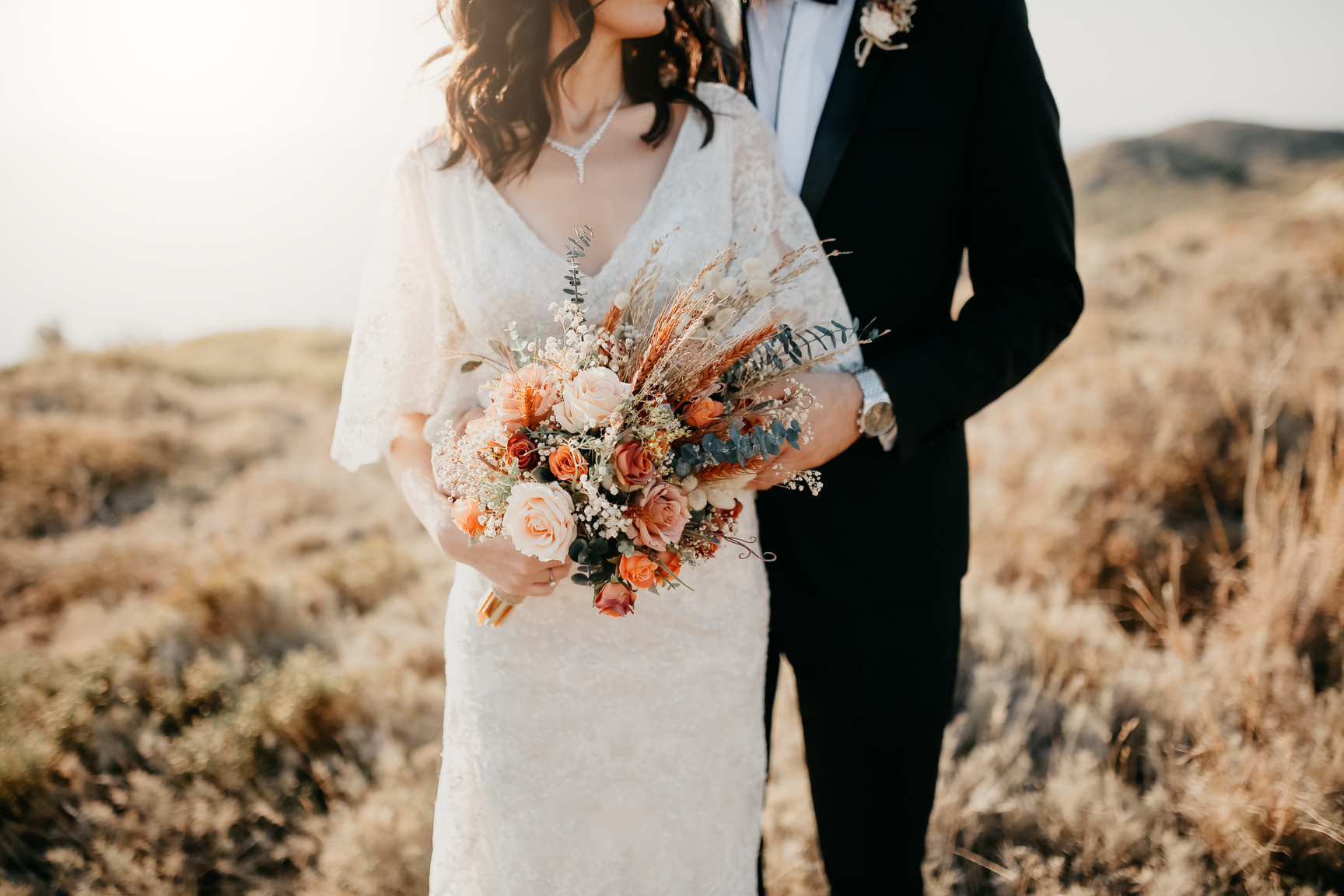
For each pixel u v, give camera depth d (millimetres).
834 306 1534
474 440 1224
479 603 1528
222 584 3986
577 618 1494
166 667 3566
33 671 3549
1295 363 4805
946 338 1510
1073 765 2562
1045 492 4094
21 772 2814
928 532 1655
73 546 5203
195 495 6273
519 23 1383
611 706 1503
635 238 1454
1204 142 16922
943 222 1575
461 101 1469
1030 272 1517
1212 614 3291
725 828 1607
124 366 10047
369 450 1610
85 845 2611
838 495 1628
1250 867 2160
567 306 1249
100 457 6520
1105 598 3547
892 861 1798
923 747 1735
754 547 1604
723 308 1230
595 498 1137
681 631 1509
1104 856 2254
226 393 8938
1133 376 4895
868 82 1511
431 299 1569
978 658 3178
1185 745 2643
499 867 1553
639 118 1524
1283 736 2502
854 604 1642
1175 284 7508
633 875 1542
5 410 8156
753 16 1703
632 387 1173
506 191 1498
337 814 2625
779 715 2945
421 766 2820
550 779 1513
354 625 3922
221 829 2584
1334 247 6820
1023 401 5297
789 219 1550
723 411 1240
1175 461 4168
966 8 1495
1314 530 3285
